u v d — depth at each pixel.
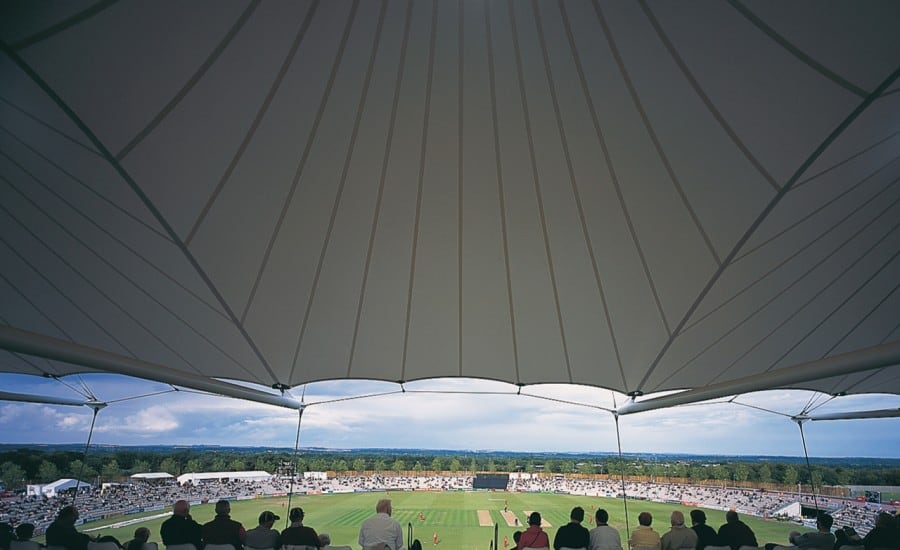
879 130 5.95
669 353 10.77
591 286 10.02
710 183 7.46
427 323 11.33
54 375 14.30
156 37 5.41
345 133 7.93
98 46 5.11
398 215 9.34
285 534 7.16
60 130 5.82
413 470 51.66
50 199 7.28
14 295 9.87
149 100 5.93
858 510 22.70
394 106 7.88
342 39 6.72
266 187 7.95
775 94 6.03
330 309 10.55
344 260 9.73
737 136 6.70
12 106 5.41
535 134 8.23
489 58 7.43
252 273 9.09
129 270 8.78
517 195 9.12
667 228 8.39
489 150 8.61
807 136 6.21
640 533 8.02
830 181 6.75
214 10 5.54
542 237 9.59
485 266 10.25
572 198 8.83
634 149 7.68
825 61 5.43
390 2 6.54
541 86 7.58
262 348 10.89
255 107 6.86
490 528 29.19
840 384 13.66
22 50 4.74
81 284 9.37
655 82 6.71
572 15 6.54
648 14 6.02
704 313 9.51
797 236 7.75
